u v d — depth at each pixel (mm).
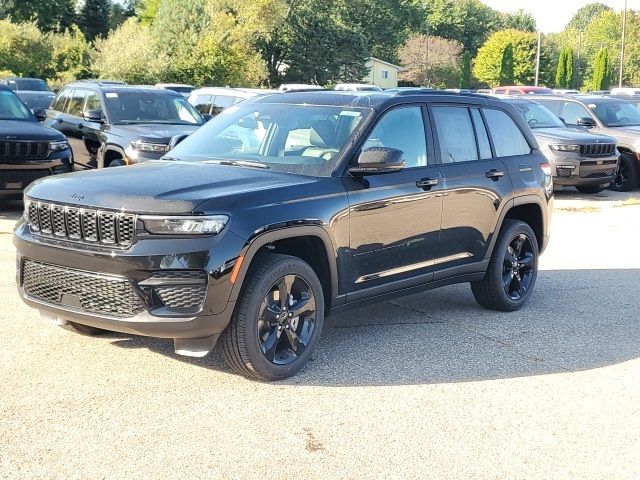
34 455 4023
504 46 94750
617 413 4887
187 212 4727
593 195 16438
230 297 4816
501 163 7098
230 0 58719
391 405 4871
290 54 68812
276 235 5035
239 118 6402
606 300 7801
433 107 6574
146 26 55188
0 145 10734
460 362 5742
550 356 5965
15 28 49156
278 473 3945
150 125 12703
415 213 6113
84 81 14539
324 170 5609
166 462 4008
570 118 17891
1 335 5887
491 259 7043
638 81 85812
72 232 4977
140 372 5246
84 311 4941
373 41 81875
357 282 5723
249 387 5070
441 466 4098
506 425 4645
